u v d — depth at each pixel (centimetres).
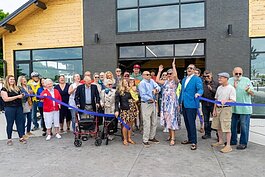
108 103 612
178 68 1159
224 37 876
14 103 579
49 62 1077
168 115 560
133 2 962
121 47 1002
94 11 999
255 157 466
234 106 527
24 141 593
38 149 541
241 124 519
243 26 859
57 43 1048
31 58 1096
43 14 1059
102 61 995
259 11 848
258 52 862
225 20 873
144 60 1086
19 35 1094
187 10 912
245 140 519
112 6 980
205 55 905
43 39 1066
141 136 654
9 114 575
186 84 540
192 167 417
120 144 574
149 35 942
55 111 643
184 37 909
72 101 679
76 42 1025
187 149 524
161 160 454
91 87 615
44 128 686
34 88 740
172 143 557
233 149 520
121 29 980
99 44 996
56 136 651
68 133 705
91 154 498
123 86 566
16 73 1116
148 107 552
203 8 898
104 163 443
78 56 1038
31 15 1072
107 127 580
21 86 666
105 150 525
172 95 565
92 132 569
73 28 1027
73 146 561
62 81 702
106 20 988
